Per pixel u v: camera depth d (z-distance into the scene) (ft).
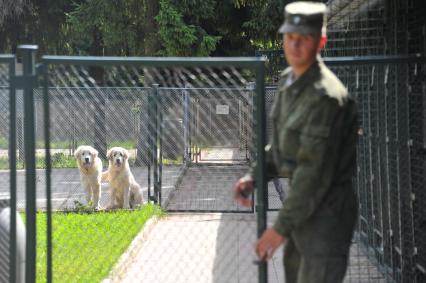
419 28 34.19
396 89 36.32
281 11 122.62
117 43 133.08
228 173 61.21
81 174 67.67
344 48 49.42
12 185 25.62
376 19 42.91
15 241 25.93
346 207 21.33
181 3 121.29
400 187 36.60
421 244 34.68
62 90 40.81
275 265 43.27
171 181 67.56
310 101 20.40
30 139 25.30
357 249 40.16
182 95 46.57
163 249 48.34
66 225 54.29
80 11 127.24
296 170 20.52
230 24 132.26
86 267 40.47
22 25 143.64
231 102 39.40
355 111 21.15
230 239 48.65
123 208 67.41
